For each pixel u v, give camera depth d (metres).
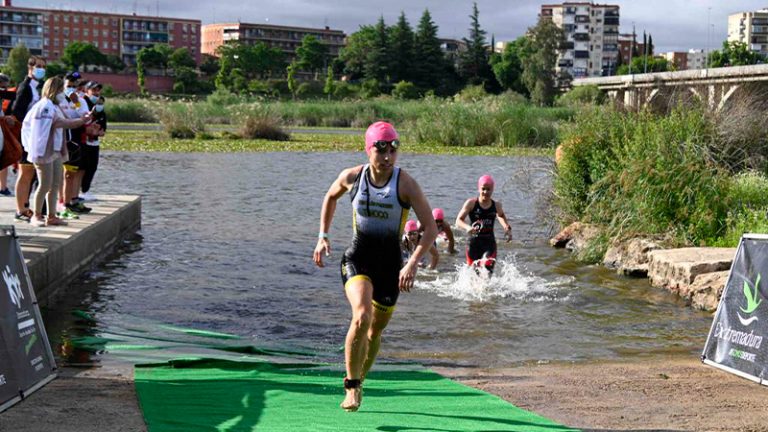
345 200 21.77
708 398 6.48
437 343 8.95
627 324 10.01
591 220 15.70
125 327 9.18
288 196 22.34
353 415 5.73
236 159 34.84
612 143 16.38
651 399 6.43
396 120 67.94
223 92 74.94
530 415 5.84
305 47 173.62
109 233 13.87
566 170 16.83
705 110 17.17
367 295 5.46
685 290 11.49
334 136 54.53
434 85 144.12
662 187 14.59
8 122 10.09
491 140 46.84
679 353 8.71
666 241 13.89
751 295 7.27
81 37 170.00
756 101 18.03
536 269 13.40
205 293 11.00
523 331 9.56
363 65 160.50
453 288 11.66
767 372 6.92
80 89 14.37
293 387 6.64
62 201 13.71
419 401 6.25
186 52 151.00
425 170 30.69
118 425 5.25
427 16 144.25
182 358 7.77
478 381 7.13
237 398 6.15
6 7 162.38
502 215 12.09
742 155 17.23
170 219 17.70
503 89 145.25
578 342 9.13
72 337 8.66
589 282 12.45
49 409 5.62
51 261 10.44
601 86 86.38
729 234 13.91
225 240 15.15
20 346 6.13
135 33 174.75
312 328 9.51
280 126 51.56
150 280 11.69
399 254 5.69
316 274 12.44
